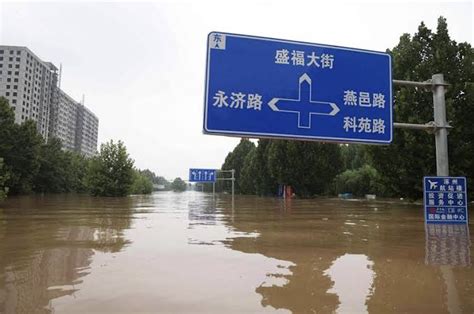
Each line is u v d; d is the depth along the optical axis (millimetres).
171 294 4746
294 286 5172
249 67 10375
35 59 114125
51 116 123812
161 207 24875
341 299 4613
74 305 4270
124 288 4977
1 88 106688
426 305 4402
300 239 9617
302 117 10430
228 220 15062
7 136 42594
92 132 160750
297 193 45875
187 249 7996
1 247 8094
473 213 19484
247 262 6719
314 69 10672
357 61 10969
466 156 20797
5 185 40938
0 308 4141
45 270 5949
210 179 56000
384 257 7223
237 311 4160
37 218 15023
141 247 8195
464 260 6938
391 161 22531
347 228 12180
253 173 65625
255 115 10227
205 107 10078
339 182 56594
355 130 10680
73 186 67562
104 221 14086
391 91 11055
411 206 26469
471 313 4156
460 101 21109
